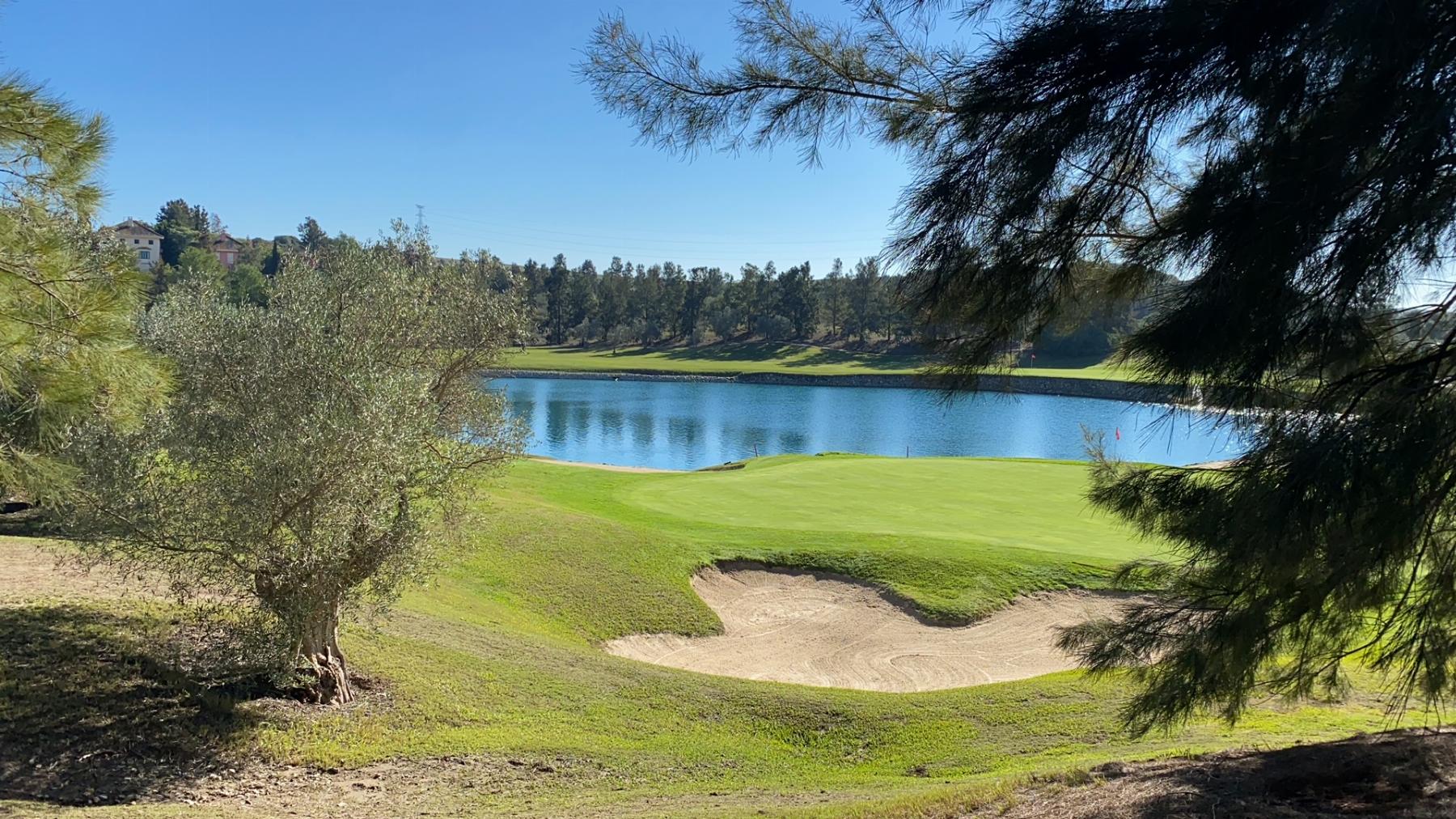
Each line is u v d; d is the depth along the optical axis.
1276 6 3.04
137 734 8.11
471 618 13.20
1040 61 3.43
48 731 7.84
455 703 10.00
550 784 8.25
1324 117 3.14
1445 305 3.75
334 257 10.38
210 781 7.77
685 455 46.53
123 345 5.45
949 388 4.31
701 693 11.14
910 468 27.05
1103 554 16.48
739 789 8.30
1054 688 10.78
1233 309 3.45
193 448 8.60
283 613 9.00
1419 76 2.94
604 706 10.53
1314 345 3.57
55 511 8.42
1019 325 4.08
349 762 8.38
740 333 122.06
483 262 11.43
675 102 4.58
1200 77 3.33
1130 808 4.94
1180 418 4.06
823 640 14.04
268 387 8.84
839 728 10.16
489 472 11.16
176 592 9.27
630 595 14.95
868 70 4.38
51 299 4.99
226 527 8.47
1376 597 4.30
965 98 3.79
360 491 8.97
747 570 16.34
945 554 16.19
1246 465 3.95
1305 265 3.42
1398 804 4.39
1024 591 15.05
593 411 65.50
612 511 20.06
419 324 10.62
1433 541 4.01
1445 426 3.21
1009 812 5.62
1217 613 4.82
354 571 9.48
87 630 9.53
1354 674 9.54
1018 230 3.79
